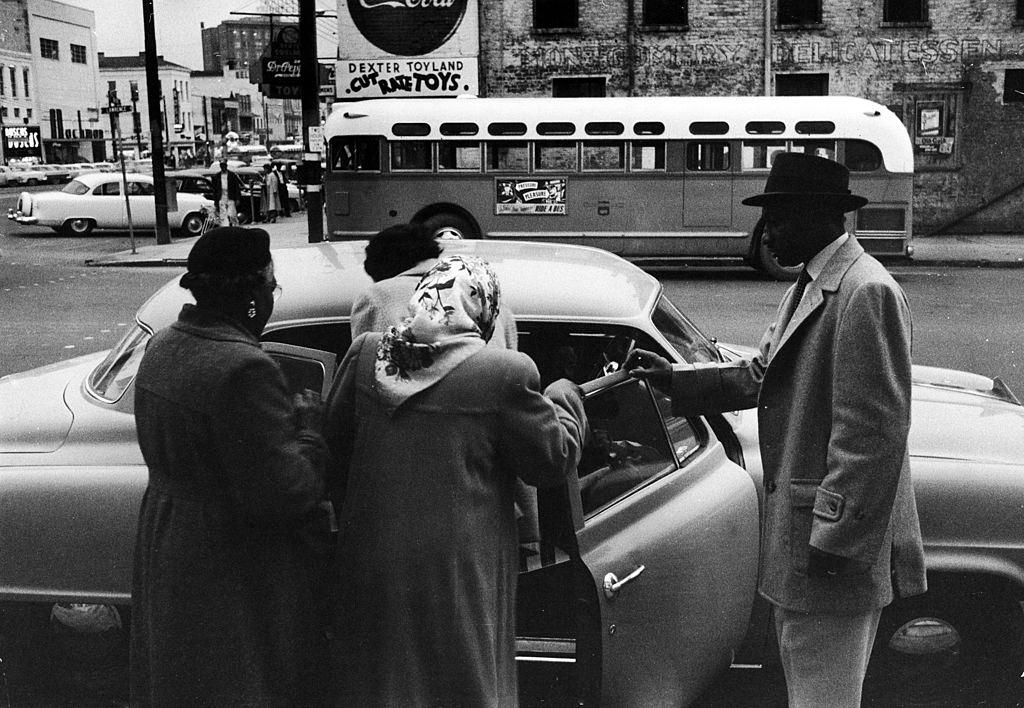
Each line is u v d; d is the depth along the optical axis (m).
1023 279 17.06
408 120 18.06
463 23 24.14
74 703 3.83
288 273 4.08
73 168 61.00
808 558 2.84
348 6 24.23
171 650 2.73
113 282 17.44
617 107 17.66
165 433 2.73
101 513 3.59
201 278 2.79
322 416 2.88
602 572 3.04
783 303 3.03
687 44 23.84
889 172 17.12
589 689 3.07
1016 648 3.83
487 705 2.68
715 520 3.38
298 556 2.84
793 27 23.56
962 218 23.98
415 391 2.67
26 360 10.48
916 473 3.73
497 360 2.69
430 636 2.66
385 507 2.68
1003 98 23.44
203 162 75.38
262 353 2.74
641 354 3.41
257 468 2.65
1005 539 3.69
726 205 17.59
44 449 3.77
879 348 2.70
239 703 2.71
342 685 2.76
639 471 3.39
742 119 17.38
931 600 3.80
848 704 2.88
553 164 17.89
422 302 2.74
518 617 3.64
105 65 108.44
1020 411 4.54
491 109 17.92
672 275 18.19
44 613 3.78
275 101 124.38
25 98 85.12
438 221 18.22
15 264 20.42
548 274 4.06
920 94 23.58
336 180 18.36
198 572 2.72
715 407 3.32
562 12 24.22
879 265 2.84
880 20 23.41
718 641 3.40
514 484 2.83
